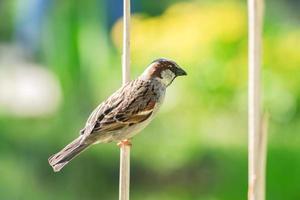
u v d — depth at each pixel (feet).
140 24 52.90
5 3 96.02
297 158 45.91
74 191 49.26
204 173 49.26
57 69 56.24
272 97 49.39
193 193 48.62
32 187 49.32
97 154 50.06
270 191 45.37
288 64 49.93
